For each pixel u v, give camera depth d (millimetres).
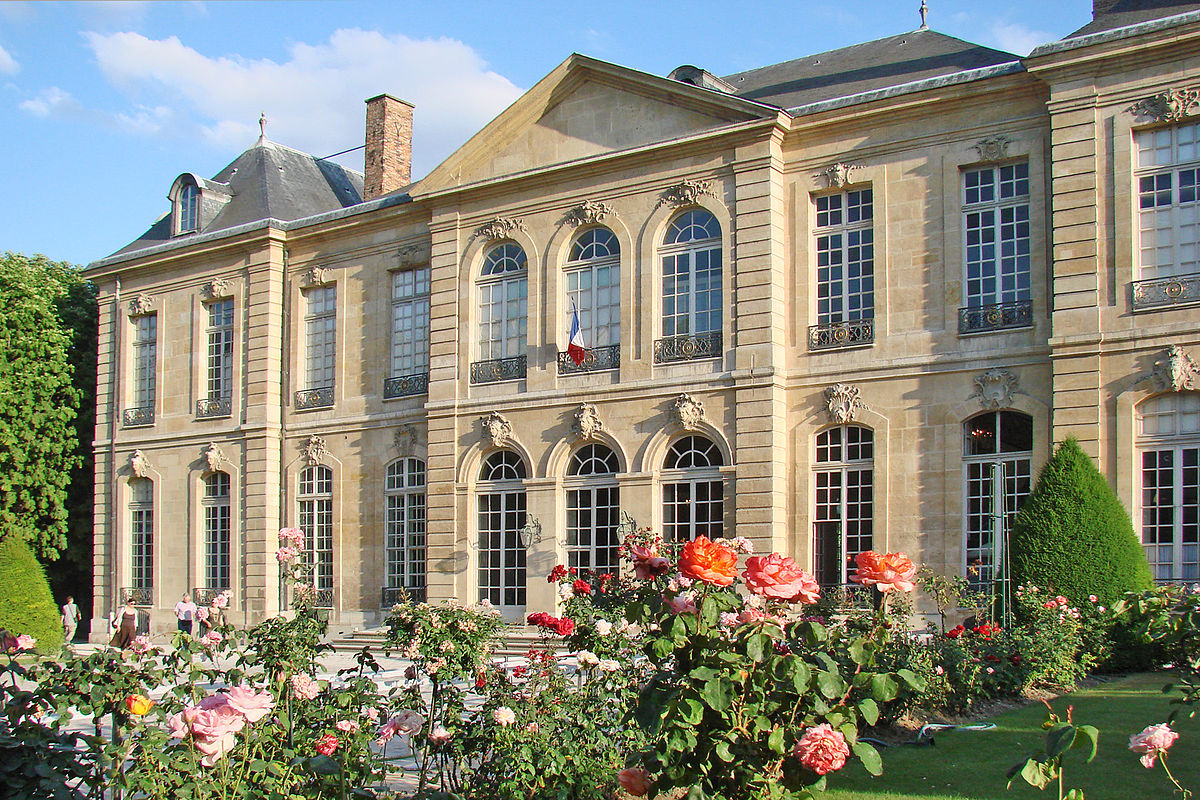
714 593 6305
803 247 22766
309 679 8359
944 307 21297
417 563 27797
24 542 31953
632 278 24375
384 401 28750
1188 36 18844
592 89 25219
